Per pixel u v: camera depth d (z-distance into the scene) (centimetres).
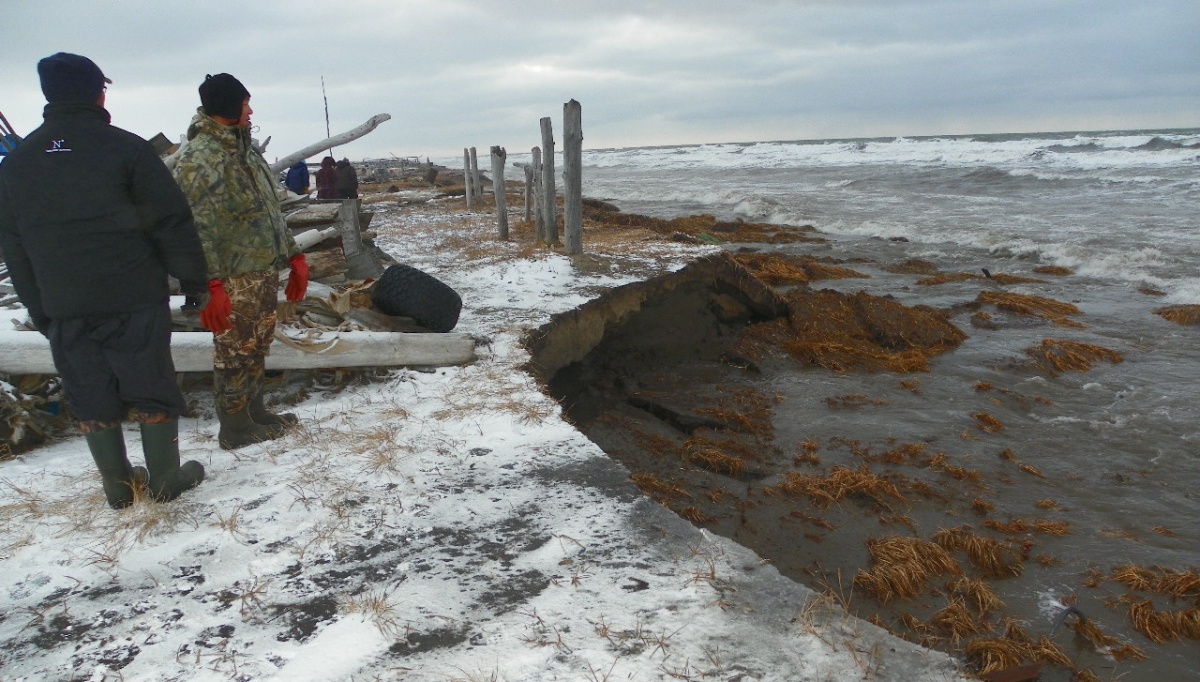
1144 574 427
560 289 845
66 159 312
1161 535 480
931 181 3238
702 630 269
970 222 2009
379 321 618
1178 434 644
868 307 995
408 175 5325
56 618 283
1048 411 712
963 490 548
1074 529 489
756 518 507
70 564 320
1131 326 1014
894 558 440
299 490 381
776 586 298
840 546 470
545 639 263
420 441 444
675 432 681
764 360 870
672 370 849
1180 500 528
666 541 333
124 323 335
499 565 314
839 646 262
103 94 331
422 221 1877
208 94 397
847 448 625
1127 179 2689
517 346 641
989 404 727
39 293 336
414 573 309
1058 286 1287
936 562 440
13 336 462
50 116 316
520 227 1625
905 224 2011
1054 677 342
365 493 380
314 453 430
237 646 264
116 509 361
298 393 536
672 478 575
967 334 991
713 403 732
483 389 532
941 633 380
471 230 1602
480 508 365
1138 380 792
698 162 6781
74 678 250
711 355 899
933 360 880
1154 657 361
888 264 1535
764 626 272
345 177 1681
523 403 504
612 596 290
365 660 254
